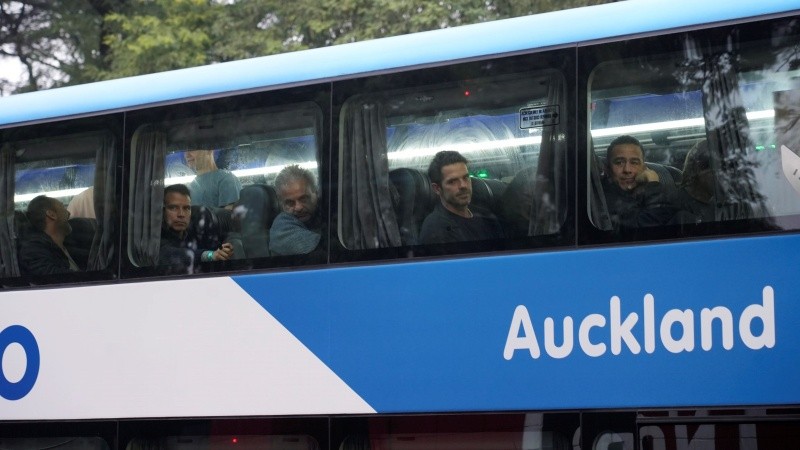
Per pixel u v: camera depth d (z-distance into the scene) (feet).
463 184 49.52
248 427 51.98
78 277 58.13
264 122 54.95
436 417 47.88
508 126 49.14
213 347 53.42
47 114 61.00
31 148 61.21
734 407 42.75
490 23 50.72
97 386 56.18
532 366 46.19
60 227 59.52
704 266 44.06
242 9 133.28
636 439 44.11
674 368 43.75
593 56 47.91
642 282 44.88
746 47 45.62
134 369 55.26
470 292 47.96
